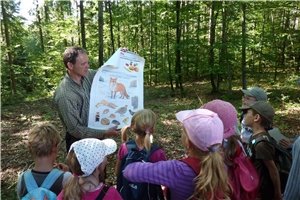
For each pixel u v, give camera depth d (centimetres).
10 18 1267
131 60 260
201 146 130
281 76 1223
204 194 124
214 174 123
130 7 1542
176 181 134
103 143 157
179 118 149
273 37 926
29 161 433
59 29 1358
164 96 1050
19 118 748
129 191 185
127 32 1698
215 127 131
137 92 257
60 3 1680
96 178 149
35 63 1456
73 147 149
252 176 156
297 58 1393
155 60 1387
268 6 845
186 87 1249
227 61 911
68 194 142
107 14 1482
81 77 242
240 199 153
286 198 147
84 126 233
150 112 202
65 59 227
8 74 1268
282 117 640
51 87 1451
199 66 1004
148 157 191
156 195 187
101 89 241
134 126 201
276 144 201
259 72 1311
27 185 163
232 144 163
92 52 1410
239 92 993
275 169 192
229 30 1070
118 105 247
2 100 1064
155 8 1272
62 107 224
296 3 878
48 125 180
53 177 167
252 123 212
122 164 196
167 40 1225
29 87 1585
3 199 315
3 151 481
